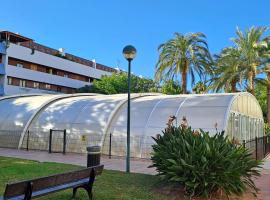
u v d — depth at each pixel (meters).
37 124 22.81
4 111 25.34
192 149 9.36
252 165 9.73
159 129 18.75
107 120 20.41
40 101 25.19
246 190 9.94
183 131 10.78
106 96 25.11
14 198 6.34
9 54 59.31
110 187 10.15
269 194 10.12
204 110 18.81
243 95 22.58
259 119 29.48
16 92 60.78
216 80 37.81
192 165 9.07
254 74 36.19
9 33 59.88
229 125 18.66
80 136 20.64
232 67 35.50
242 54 36.16
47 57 67.88
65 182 7.60
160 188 10.05
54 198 8.55
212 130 17.66
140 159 17.94
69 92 74.62
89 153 12.31
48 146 21.48
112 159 17.73
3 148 22.52
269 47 36.38
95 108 21.95
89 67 79.75
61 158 17.69
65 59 72.69
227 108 18.53
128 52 13.89
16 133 22.89
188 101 20.11
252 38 35.91
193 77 37.97
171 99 21.02
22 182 6.26
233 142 10.45
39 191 6.93
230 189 9.16
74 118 21.75
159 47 38.25
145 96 24.55
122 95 24.53
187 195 9.30
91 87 68.31
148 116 19.78
